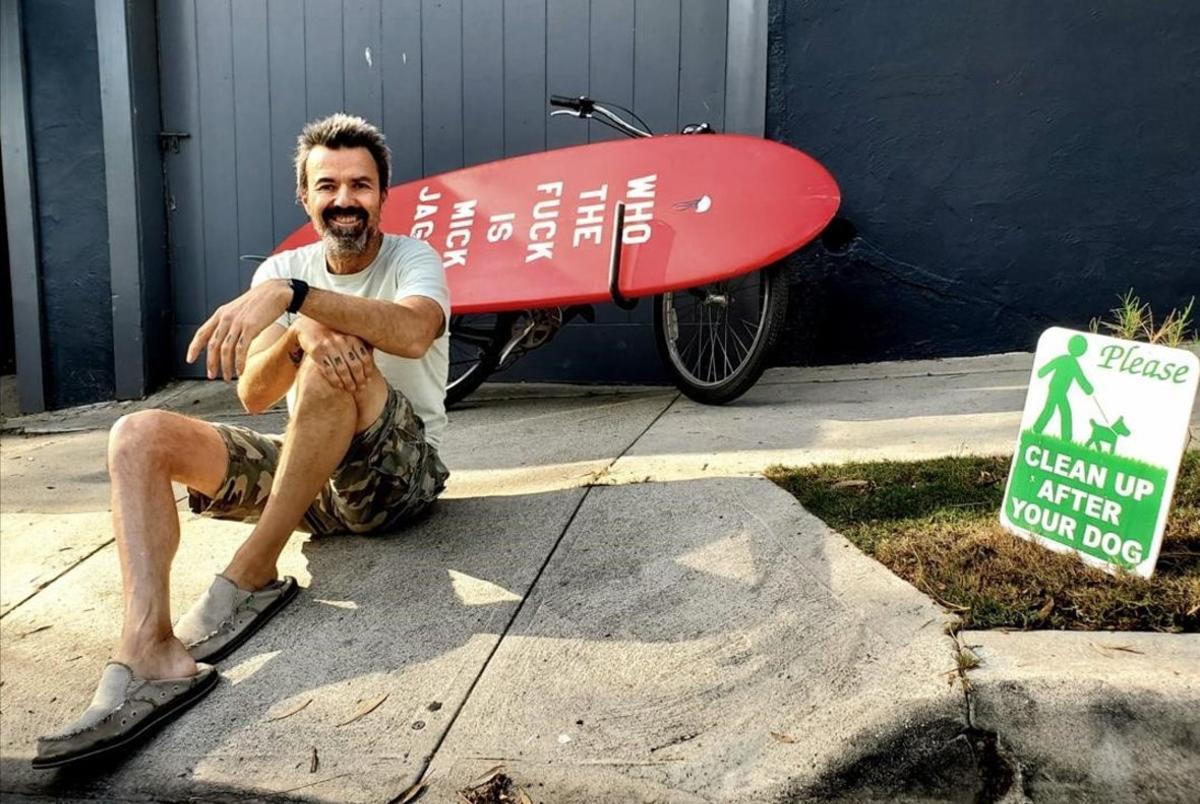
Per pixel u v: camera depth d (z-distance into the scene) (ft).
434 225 14.23
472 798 6.18
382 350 7.92
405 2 15.97
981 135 14.61
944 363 14.78
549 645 7.45
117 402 16.74
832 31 14.76
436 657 7.42
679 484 9.78
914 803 6.12
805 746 6.31
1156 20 14.05
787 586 7.81
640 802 6.08
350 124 8.33
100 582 9.12
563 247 13.41
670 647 7.32
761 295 12.83
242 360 7.11
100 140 16.30
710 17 15.15
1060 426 7.78
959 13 14.46
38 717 7.21
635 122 15.52
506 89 15.85
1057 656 6.53
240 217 16.83
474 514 9.56
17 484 12.30
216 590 7.76
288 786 6.37
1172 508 8.27
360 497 8.53
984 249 14.79
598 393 15.23
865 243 15.07
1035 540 7.89
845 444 10.78
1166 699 6.10
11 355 20.17
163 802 6.40
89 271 16.61
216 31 16.53
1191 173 14.20
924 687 6.45
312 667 7.42
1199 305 14.34
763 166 12.89
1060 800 6.05
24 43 16.19
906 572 7.77
